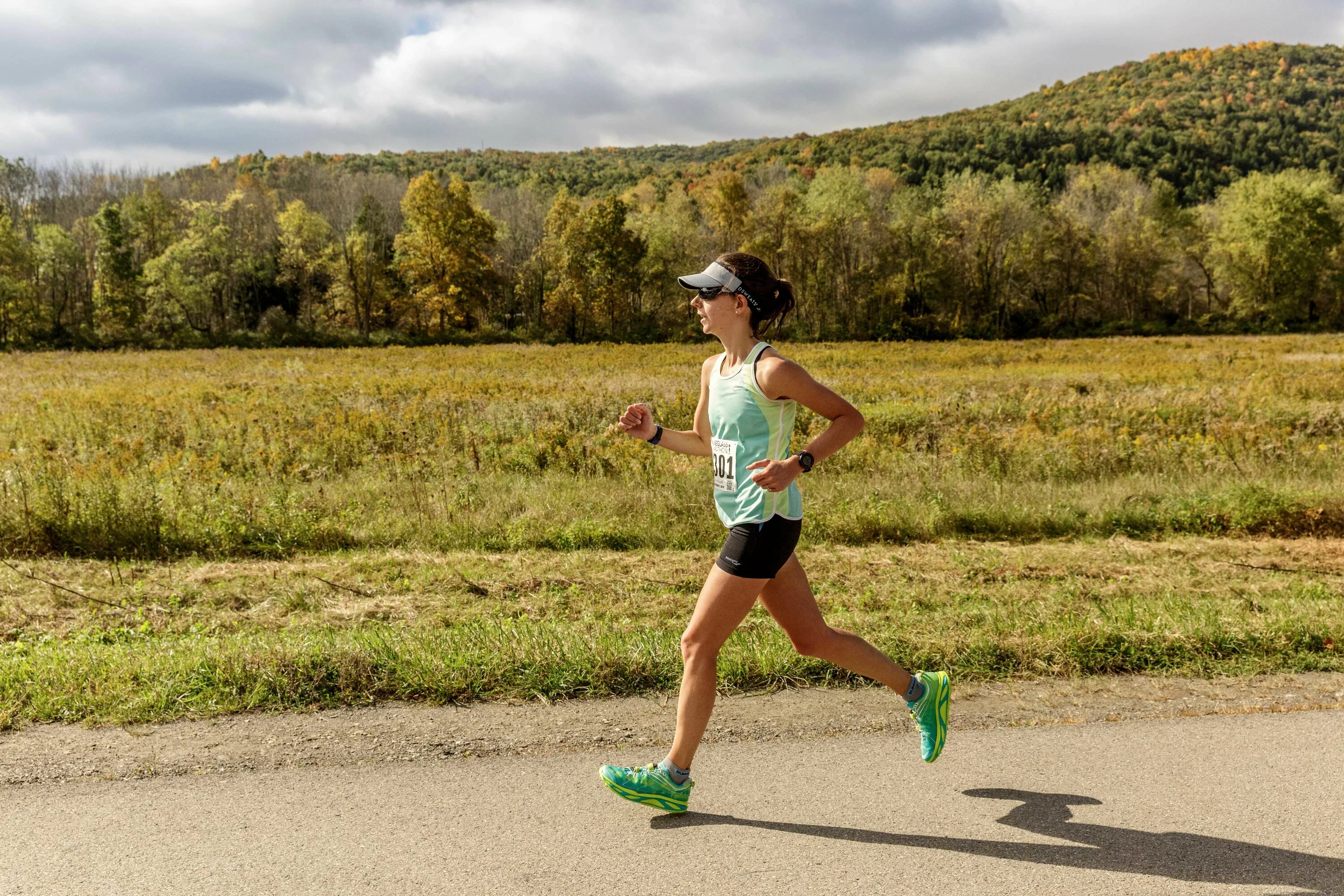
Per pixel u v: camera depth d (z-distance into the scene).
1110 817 2.67
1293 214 61.19
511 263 72.50
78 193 76.19
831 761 3.07
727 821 2.64
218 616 5.06
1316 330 61.91
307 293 69.00
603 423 13.57
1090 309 68.94
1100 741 3.25
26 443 11.03
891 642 4.16
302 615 5.14
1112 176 82.81
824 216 65.38
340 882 2.27
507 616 5.10
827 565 6.28
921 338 60.97
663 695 3.69
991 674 3.95
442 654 3.89
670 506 7.66
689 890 2.25
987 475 9.36
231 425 12.39
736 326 2.67
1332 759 3.08
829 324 65.00
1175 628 4.28
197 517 7.08
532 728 3.34
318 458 10.27
